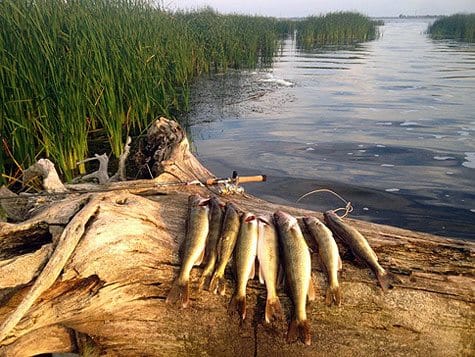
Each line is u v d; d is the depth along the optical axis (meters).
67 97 2.84
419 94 5.91
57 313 1.20
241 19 12.41
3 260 1.20
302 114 4.86
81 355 1.31
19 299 1.21
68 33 3.41
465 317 1.21
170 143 2.15
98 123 3.95
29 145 2.67
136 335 1.30
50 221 1.31
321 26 16.12
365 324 1.24
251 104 5.39
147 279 1.28
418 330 1.22
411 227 2.31
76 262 1.20
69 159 2.91
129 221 1.32
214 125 4.42
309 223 1.37
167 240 1.36
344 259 1.32
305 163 3.27
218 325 1.28
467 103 5.25
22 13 2.88
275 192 2.75
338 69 8.62
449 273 1.27
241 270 1.25
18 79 2.65
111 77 3.41
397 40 17.20
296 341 1.25
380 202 2.59
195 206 1.40
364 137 3.93
